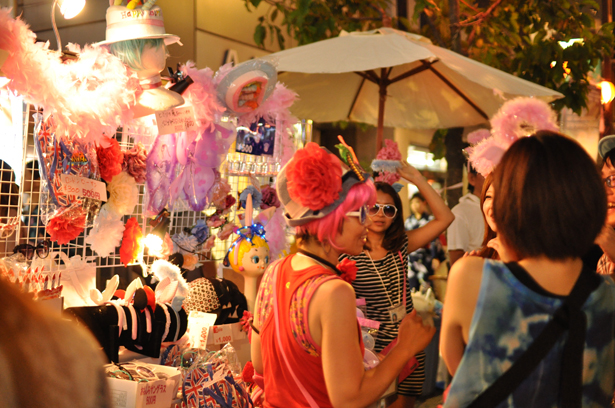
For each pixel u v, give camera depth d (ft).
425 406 12.12
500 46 20.08
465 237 13.58
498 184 4.12
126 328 6.63
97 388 2.39
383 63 11.16
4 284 2.37
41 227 6.82
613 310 3.94
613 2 21.08
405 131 23.61
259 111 8.77
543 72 17.31
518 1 18.98
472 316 4.02
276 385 5.06
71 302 6.82
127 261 7.47
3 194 6.21
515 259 4.16
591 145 20.47
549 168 3.86
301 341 4.76
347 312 4.56
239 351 8.30
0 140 6.27
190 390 6.55
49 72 5.53
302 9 15.93
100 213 7.08
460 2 20.30
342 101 16.01
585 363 3.79
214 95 7.79
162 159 7.68
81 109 5.92
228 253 8.62
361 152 23.30
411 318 4.93
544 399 3.80
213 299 7.89
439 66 14.29
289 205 5.09
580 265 4.05
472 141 9.42
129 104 6.63
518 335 3.83
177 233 8.58
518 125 7.15
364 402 4.47
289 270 5.11
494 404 3.83
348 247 5.02
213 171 8.17
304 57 11.91
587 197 3.84
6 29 5.06
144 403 5.78
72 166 6.24
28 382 2.17
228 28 17.48
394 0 22.52
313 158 4.76
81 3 6.27
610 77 19.98
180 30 15.55
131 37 6.32
